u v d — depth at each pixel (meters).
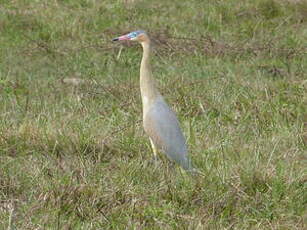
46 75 21.52
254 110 17.84
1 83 20.16
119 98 18.91
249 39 25.20
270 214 12.79
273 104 18.38
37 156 14.76
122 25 26.14
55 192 12.91
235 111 18.17
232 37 25.39
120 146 15.38
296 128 16.61
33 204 12.70
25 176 13.70
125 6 28.23
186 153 14.50
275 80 21.19
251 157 14.69
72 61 22.73
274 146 15.27
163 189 13.39
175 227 12.17
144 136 16.02
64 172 14.02
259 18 27.41
